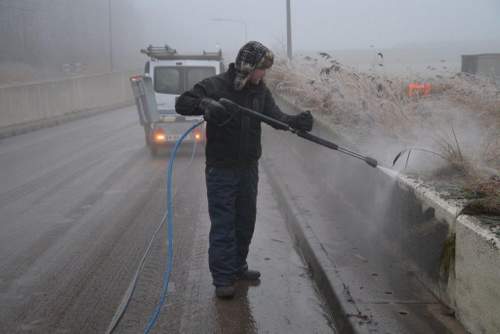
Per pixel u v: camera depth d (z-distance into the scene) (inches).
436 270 152.8
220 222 168.4
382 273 173.3
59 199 313.9
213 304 169.3
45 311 167.3
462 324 136.6
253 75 161.0
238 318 160.1
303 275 193.6
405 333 135.0
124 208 291.3
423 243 161.3
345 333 145.3
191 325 156.2
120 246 227.5
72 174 393.1
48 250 223.9
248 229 178.9
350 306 150.4
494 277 118.6
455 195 154.0
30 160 463.5
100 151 511.5
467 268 132.3
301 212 247.3
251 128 165.8
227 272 171.2
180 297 174.9
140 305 169.9
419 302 152.0
